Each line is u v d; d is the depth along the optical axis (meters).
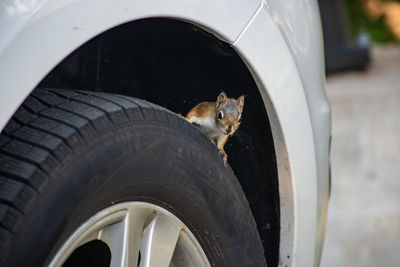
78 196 6.06
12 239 5.53
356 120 28.77
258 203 8.84
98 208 6.34
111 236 6.61
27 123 6.29
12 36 5.64
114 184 6.45
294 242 8.55
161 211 7.01
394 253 18.05
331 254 18.00
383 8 46.34
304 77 8.80
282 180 8.52
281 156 8.44
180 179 7.16
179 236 7.27
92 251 7.53
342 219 20.20
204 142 7.62
